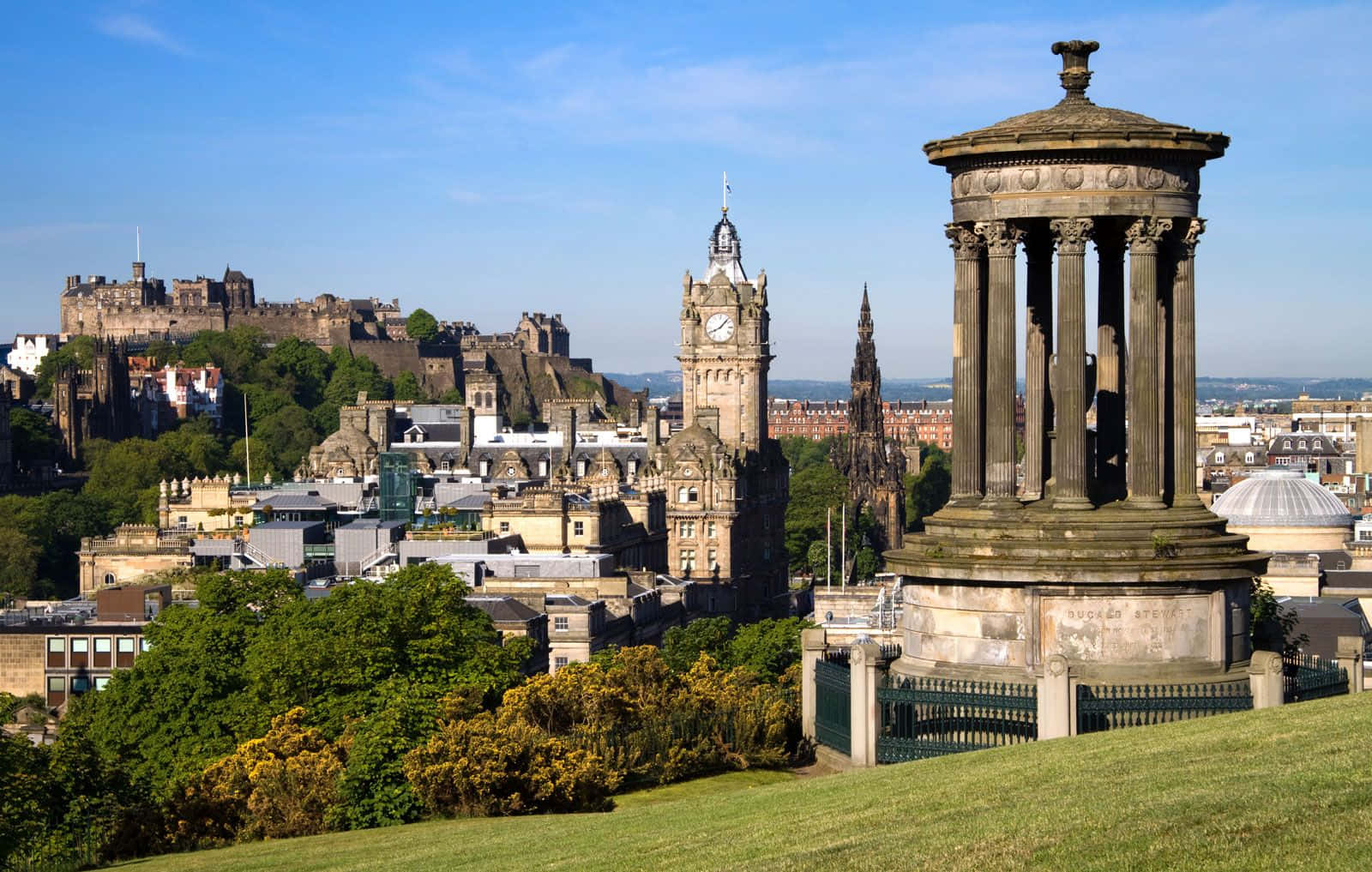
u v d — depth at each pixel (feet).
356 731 349.00
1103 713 248.52
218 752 453.17
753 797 248.32
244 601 545.44
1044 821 195.31
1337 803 184.65
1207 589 257.14
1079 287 259.19
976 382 266.98
